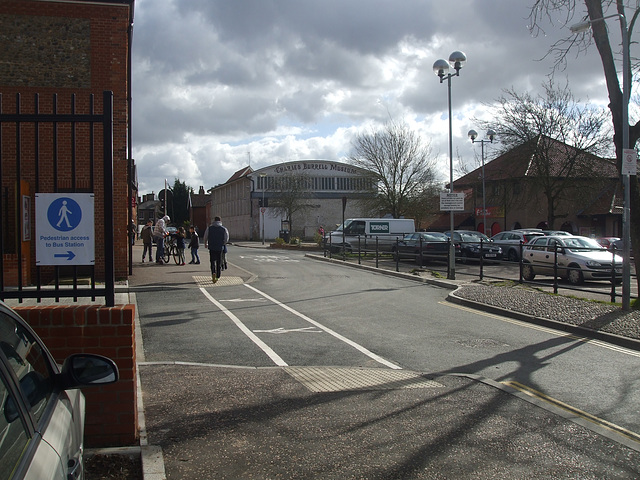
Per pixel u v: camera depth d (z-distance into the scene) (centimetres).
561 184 3700
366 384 662
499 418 550
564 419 550
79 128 1566
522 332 1017
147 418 529
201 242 5662
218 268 1730
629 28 1208
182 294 1498
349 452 463
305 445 476
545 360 805
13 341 246
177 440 479
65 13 1593
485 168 4575
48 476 205
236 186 7656
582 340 945
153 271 2038
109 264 451
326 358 812
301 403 585
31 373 252
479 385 666
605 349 879
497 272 2269
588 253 1811
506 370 748
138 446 440
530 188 3909
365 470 430
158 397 595
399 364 780
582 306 1207
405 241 2841
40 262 439
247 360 795
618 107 1228
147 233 2575
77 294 448
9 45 1570
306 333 996
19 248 440
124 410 443
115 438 442
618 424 545
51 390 269
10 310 260
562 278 1906
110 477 396
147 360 786
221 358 805
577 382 689
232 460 443
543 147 3612
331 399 601
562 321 1058
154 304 1318
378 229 3359
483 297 1386
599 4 1221
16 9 1572
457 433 509
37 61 1583
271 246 4519
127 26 1650
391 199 4825
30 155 1547
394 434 504
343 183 7144
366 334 992
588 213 4569
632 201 1223
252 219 6769
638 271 1216
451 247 1873
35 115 438
